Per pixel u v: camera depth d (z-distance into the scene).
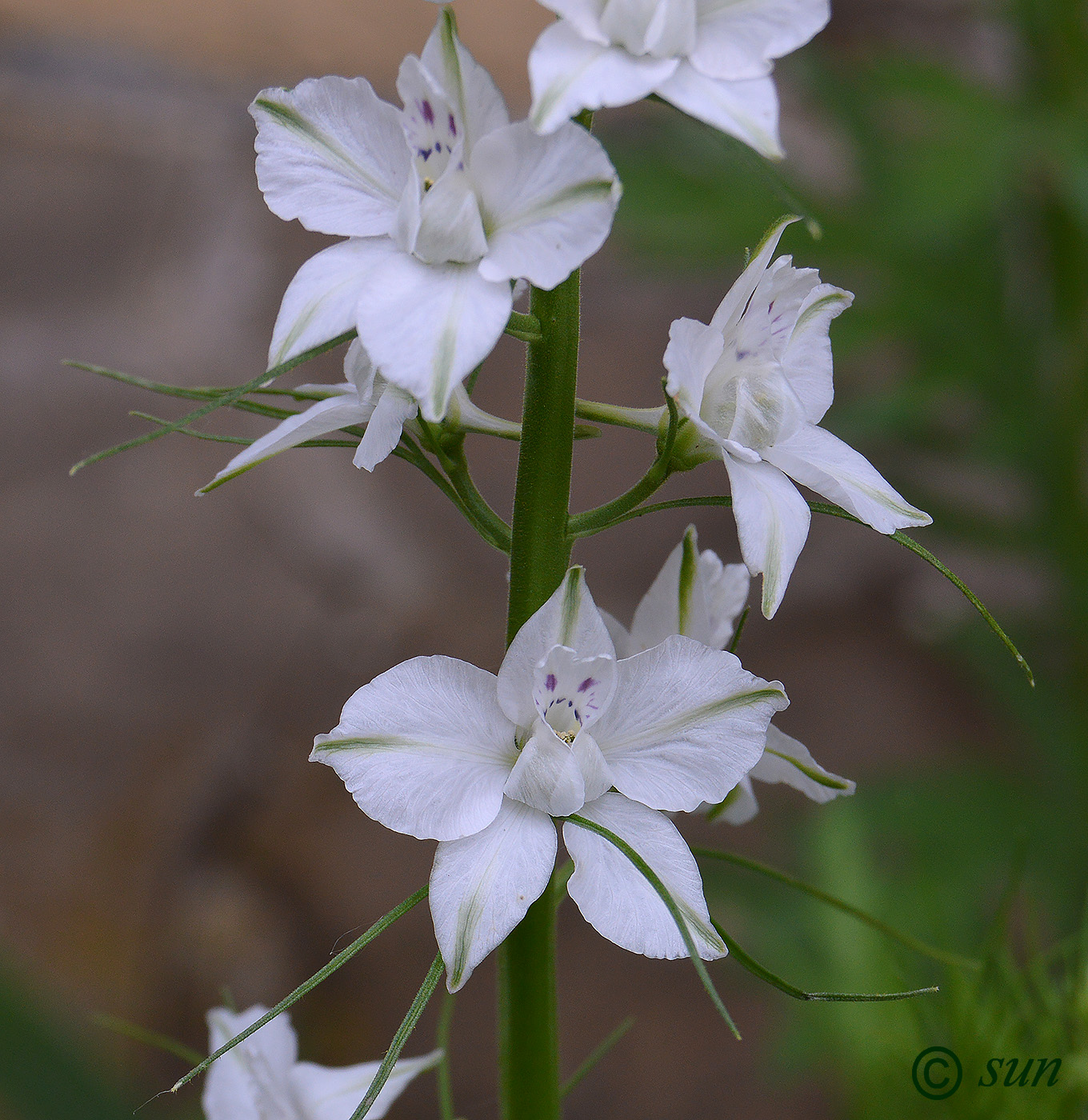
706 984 0.35
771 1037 0.59
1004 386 0.66
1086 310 0.65
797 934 0.57
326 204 0.36
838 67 0.64
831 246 0.63
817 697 0.85
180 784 0.76
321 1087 0.39
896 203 0.59
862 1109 0.43
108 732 0.77
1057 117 0.59
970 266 0.65
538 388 0.37
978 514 0.68
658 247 0.63
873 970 0.44
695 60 0.36
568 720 0.36
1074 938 0.42
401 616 0.87
